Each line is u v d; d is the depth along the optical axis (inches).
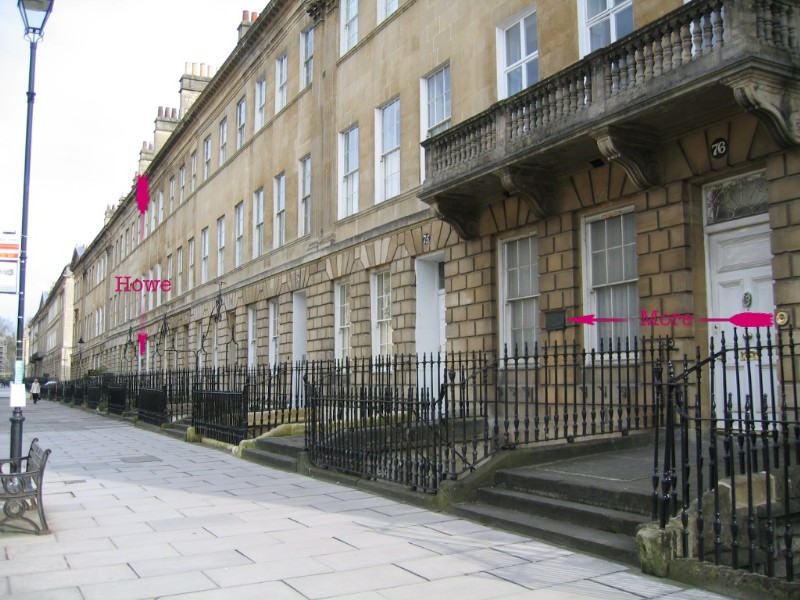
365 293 714.8
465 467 326.6
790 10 325.1
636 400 364.5
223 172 1204.5
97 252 2600.9
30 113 377.7
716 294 380.5
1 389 3966.5
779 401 339.6
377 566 229.3
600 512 258.7
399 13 675.4
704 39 343.0
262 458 493.0
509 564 230.5
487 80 551.2
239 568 228.5
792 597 182.5
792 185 332.8
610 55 385.7
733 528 208.5
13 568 230.4
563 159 443.5
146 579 217.3
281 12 961.5
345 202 779.4
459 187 507.5
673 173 390.9
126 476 441.4
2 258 360.8
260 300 993.5
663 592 201.5
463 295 564.7
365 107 732.0
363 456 390.6
